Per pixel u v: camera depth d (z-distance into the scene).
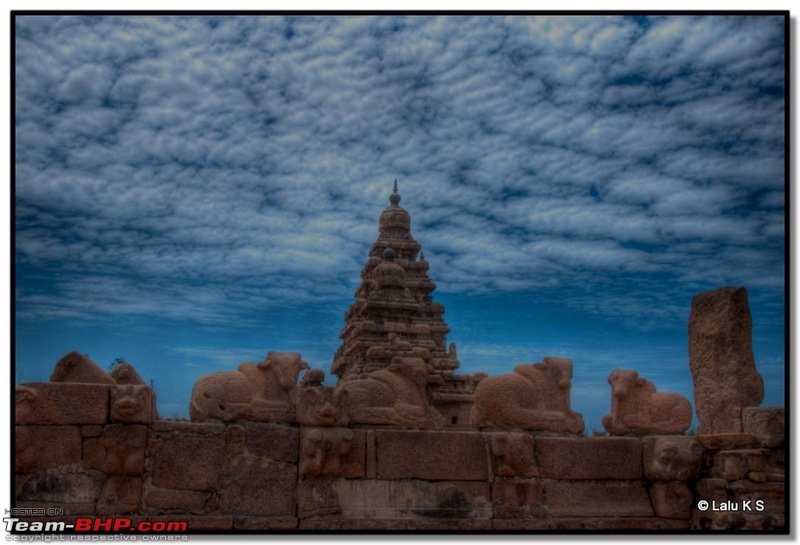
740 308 17.95
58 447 15.15
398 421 16.61
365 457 16.09
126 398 15.27
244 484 15.71
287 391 16.48
